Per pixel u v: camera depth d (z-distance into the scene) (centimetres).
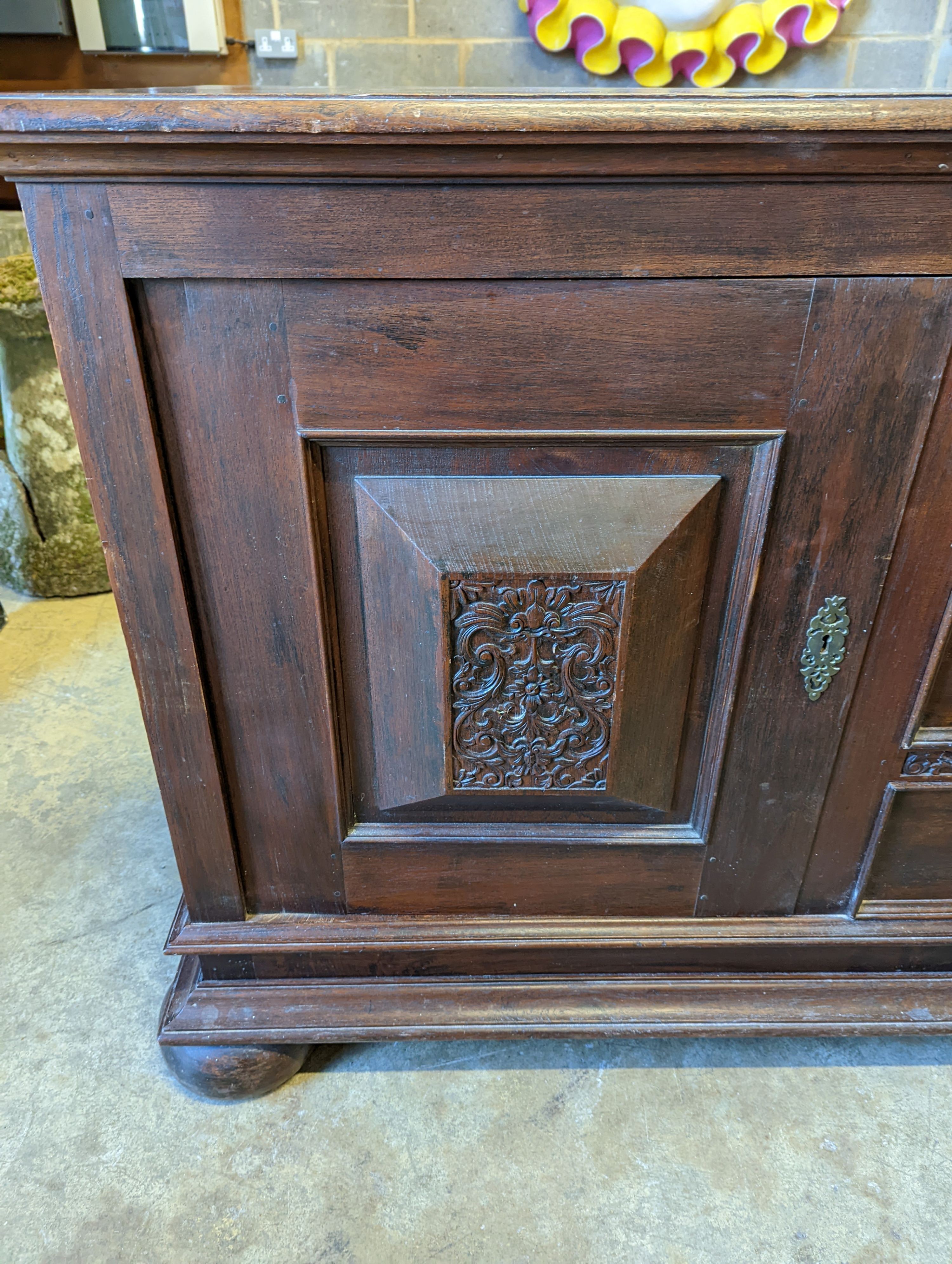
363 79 200
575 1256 71
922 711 72
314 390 60
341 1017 82
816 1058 88
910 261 56
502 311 57
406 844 79
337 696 72
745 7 181
